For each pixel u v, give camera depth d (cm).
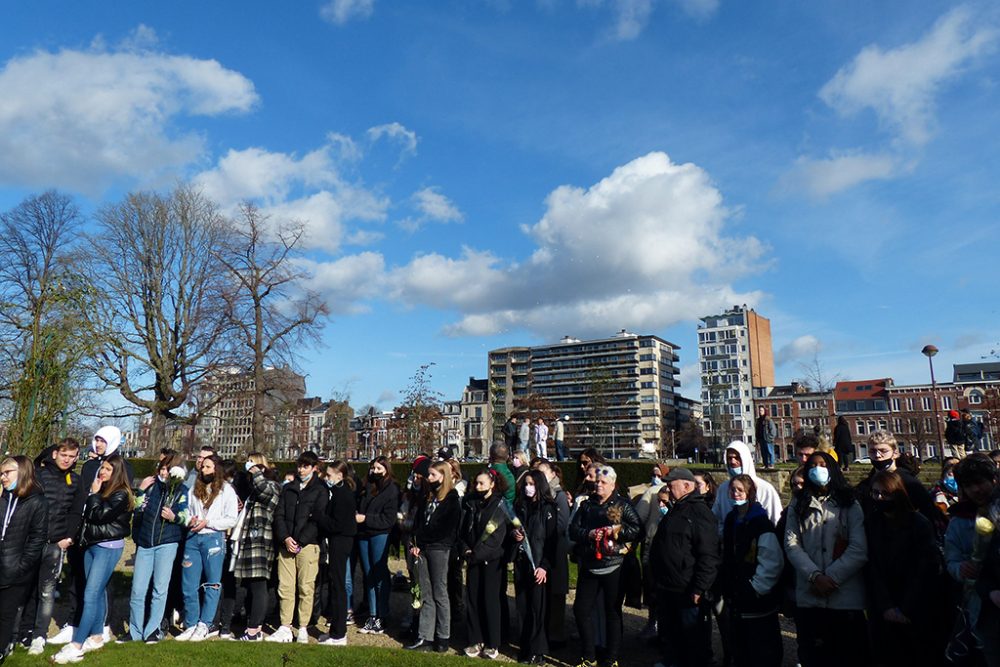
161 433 2819
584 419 10831
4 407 1562
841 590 520
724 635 639
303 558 741
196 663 607
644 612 875
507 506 691
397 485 822
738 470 661
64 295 1753
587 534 632
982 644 429
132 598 700
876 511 518
